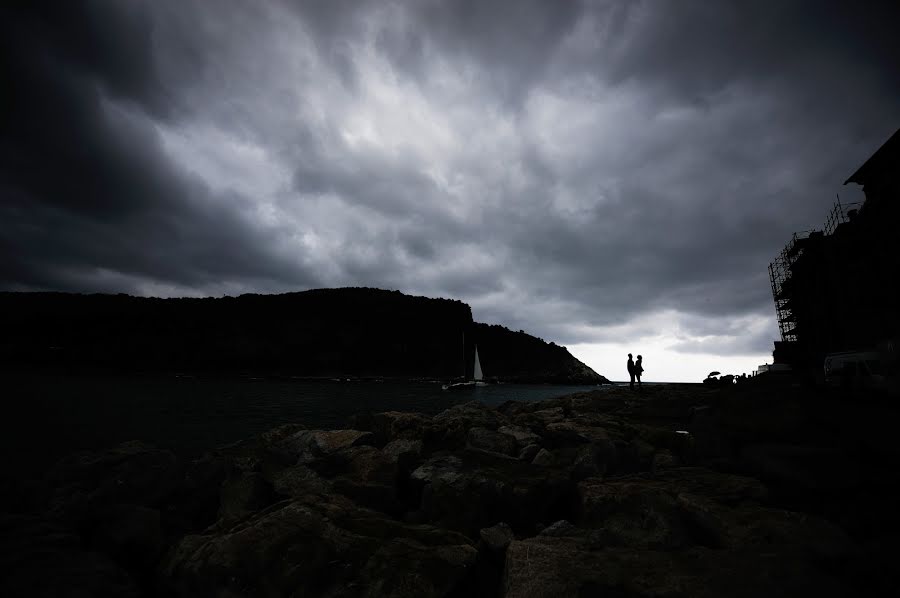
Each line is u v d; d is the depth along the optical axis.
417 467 11.35
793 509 6.54
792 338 43.03
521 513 8.62
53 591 5.08
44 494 9.26
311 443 13.45
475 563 5.80
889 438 7.73
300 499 7.00
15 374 124.62
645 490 7.38
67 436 28.33
